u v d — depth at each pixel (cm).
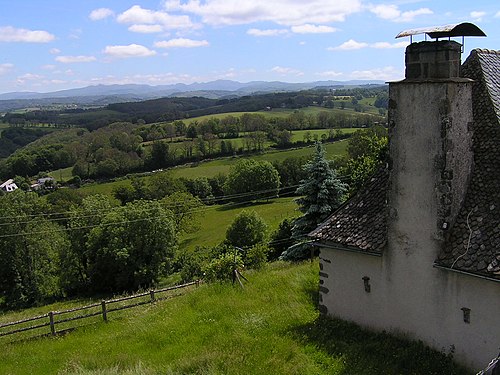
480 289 986
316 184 2570
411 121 1080
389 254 1169
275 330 1355
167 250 5100
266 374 1068
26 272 5081
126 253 4831
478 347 1004
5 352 1684
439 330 1080
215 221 6750
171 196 6450
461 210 1075
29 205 5125
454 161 1046
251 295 1738
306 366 1091
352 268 1275
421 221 1088
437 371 1017
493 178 1070
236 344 1267
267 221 5941
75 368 1295
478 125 1143
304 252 2648
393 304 1179
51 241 5156
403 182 1112
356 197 1364
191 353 1284
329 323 1322
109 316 2092
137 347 1452
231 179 7631
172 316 1683
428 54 1069
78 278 5266
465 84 1069
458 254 1020
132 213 5028
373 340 1194
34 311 4131
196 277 4416
